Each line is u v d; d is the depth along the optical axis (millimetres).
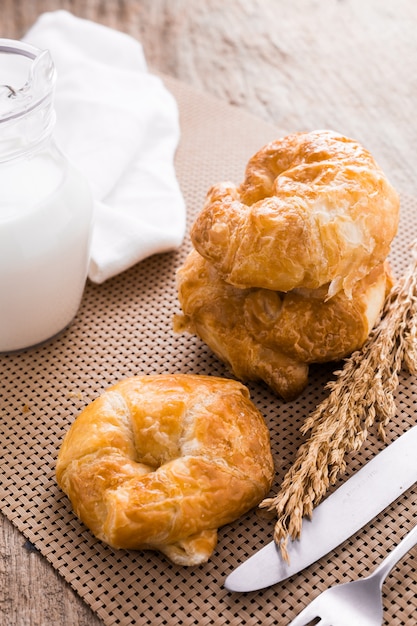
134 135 850
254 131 896
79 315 759
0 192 687
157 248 781
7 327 713
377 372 678
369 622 591
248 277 653
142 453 638
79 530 637
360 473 647
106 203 818
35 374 721
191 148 881
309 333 676
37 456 675
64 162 718
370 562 622
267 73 977
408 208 820
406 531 634
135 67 935
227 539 634
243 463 631
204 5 1059
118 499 607
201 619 604
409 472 647
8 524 645
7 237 678
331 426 650
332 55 995
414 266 727
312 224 643
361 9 1051
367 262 662
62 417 695
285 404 700
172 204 813
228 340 690
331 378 711
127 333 746
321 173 658
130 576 619
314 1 1062
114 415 643
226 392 658
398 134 902
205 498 616
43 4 1054
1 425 692
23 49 690
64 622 605
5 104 666
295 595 611
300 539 621
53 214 691
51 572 624
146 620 604
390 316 704
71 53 915
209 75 974
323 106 936
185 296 699
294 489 627
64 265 704
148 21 1037
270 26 1033
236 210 664
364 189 655
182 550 619
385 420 672
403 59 987
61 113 863
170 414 638
